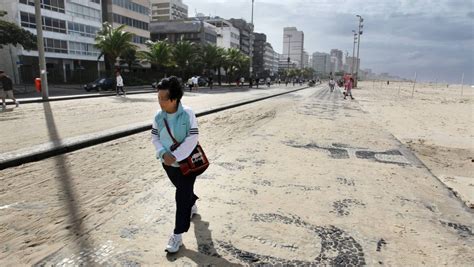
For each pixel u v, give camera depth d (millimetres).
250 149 7457
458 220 3852
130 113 13531
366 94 40250
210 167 5871
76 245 3121
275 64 185375
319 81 158375
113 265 2793
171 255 2963
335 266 2854
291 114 14812
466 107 23500
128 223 3592
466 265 2908
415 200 4469
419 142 9562
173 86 2742
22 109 14320
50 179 5102
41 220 3643
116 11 58344
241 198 4395
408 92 51125
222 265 2826
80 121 11117
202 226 3541
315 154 7098
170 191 4598
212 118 13039
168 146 2885
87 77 46906
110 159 6418
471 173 6500
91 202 4176
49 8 43531
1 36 29609
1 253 2965
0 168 5586
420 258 3010
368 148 7871
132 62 51500
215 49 60000
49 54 44094
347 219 3807
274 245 3184
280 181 5164
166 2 119125
